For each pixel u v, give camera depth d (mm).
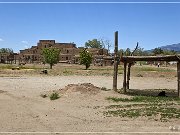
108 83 39406
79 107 19562
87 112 17812
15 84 35469
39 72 54469
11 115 16969
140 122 14938
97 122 15102
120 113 17219
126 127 13930
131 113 17047
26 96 24656
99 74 53531
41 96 24422
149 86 36156
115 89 26766
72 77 47969
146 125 14297
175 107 19000
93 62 106750
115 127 13953
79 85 24688
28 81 39938
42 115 17047
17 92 27422
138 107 19188
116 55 27156
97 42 162000
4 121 15359
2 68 63875
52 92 25625
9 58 123250
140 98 23328
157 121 15117
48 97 23719
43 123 14930
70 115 17016
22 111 18250
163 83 40281
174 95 26688
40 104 20812
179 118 15695
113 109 18672
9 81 39406
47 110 18578
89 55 70250
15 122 15148
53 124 14703
